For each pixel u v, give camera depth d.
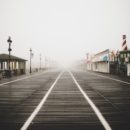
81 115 10.06
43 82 29.66
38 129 7.90
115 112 10.69
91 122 8.84
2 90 20.25
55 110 11.20
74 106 12.29
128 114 10.25
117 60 49.19
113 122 8.81
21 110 11.22
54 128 8.02
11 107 12.04
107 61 56.75
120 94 17.42
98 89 20.98
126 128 7.96
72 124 8.55
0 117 9.72
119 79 34.88
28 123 8.70
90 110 11.18
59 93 18.17
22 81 31.31
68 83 28.08
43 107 12.01
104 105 12.60
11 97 15.91
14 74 47.53
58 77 41.66
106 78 37.75
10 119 9.35
